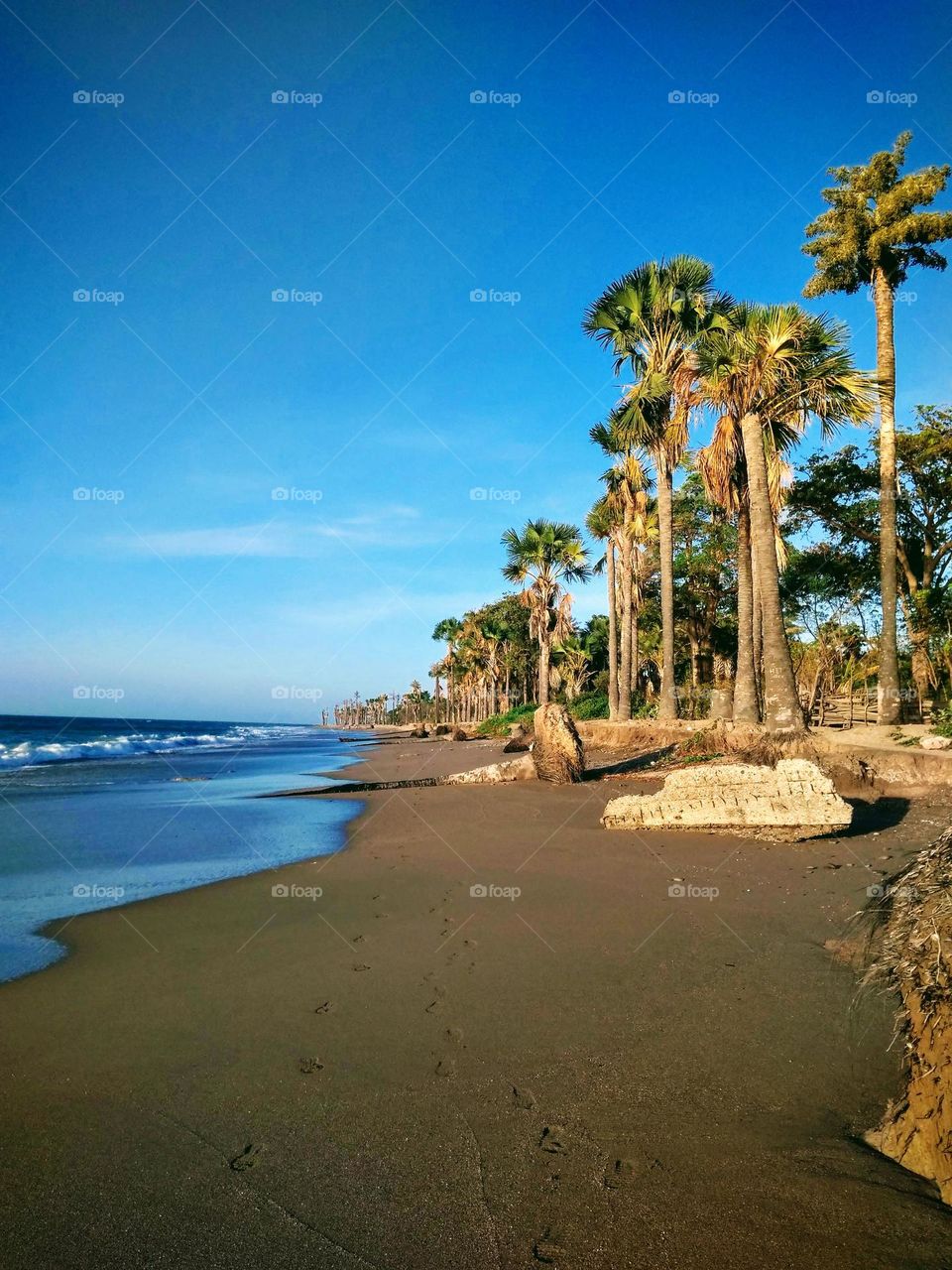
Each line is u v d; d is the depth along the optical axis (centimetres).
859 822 1034
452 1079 373
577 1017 441
